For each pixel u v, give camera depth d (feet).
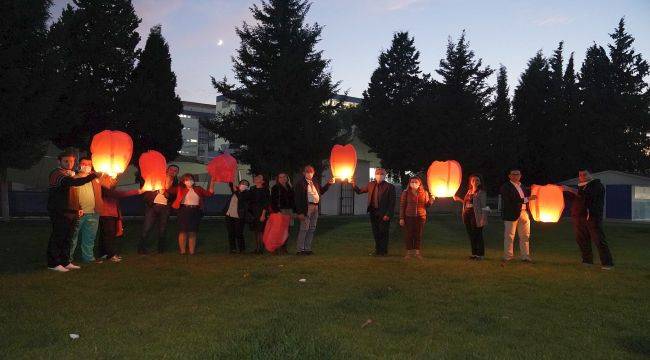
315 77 79.61
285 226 38.60
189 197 38.19
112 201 33.91
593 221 34.09
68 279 26.45
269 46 79.56
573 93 163.22
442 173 36.83
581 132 159.02
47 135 66.18
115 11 87.76
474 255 37.88
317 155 80.07
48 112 59.98
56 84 61.16
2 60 56.08
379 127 136.87
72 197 29.84
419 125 132.77
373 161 138.82
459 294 24.07
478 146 129.18
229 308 20.52
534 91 157.38
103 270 29.43
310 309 20.59
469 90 132.16
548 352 15.62
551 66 174.60
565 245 52.34
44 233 51.60
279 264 32.76
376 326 18.20
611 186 116.26
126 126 90.27
